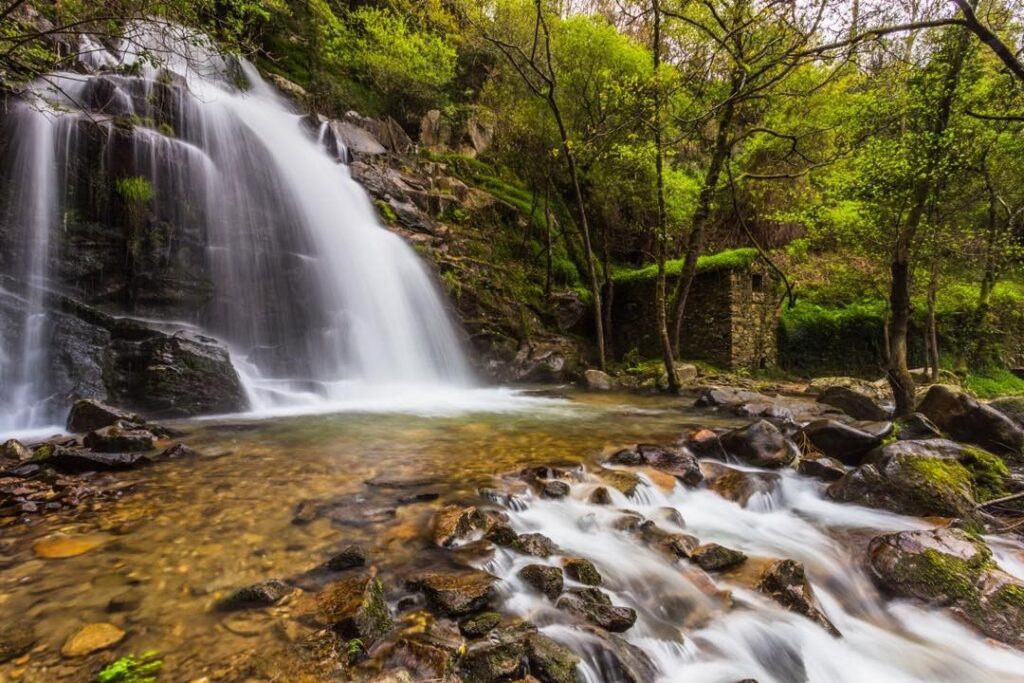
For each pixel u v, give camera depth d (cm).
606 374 1422
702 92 1094
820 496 541
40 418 645
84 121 797
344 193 1317
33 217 738
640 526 412
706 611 330
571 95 1780
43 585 275
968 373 1698
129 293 820
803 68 1402
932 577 372
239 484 445
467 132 2045
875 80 910
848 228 1194
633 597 330
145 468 480
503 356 1413
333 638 240
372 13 1792
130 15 587
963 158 799
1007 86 775
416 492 441
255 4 736
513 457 575
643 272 1798
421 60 1802
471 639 255
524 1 1664
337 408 903
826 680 305
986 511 496
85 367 692
